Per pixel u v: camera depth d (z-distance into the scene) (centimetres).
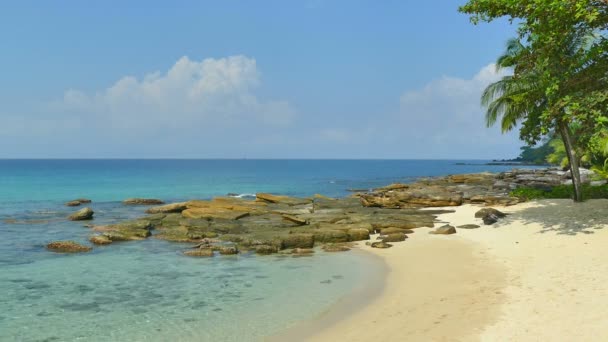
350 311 1299
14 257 2186
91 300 1496
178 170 19512
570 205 2772
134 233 2714
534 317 1077
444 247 2150
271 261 2064
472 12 2223
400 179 10819
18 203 5172
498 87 3359
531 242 1997
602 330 945
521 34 2167
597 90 2072
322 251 2270
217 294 1543
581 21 2025
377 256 2073
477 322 1093
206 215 3347
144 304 1442
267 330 1185
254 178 12044
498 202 3434
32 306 1436
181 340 1134
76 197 6162
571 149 2864
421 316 1188
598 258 1553
